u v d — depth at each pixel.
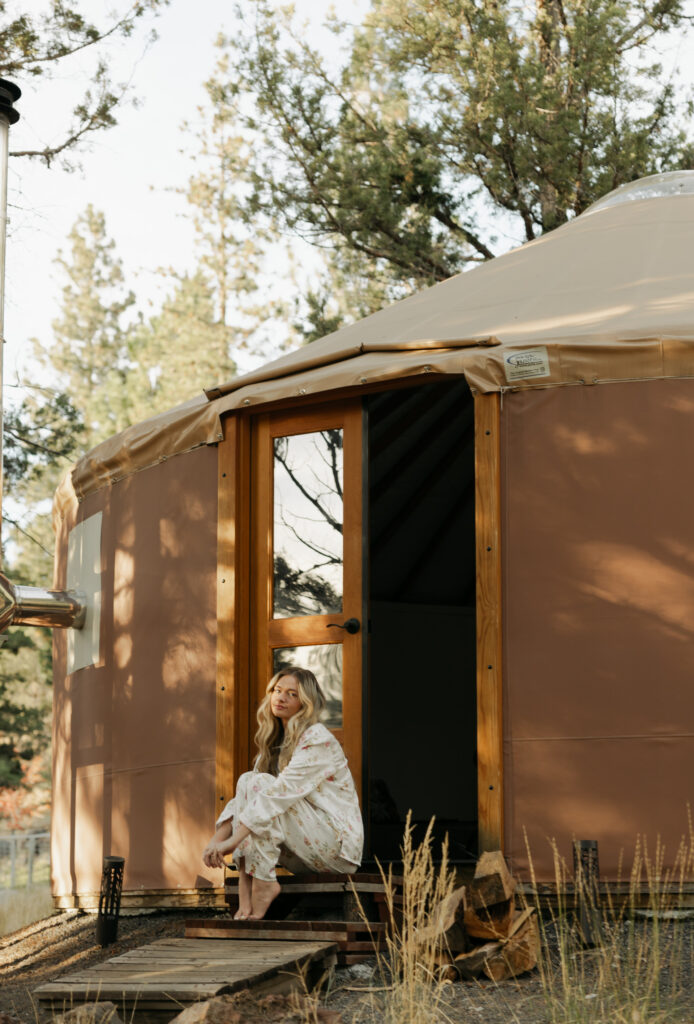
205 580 5.64
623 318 5.16
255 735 5.18
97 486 6.57
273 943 4.16
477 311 5.80
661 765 4.66
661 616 4.75
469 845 7.32
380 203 12.08
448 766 8.59
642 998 3.50
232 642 5.45
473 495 8.30
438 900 4.21
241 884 4.45
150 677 5.88
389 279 13.25
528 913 4.11
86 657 6.56
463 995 3.82
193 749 5.57
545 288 5.92
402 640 8.55
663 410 4.87
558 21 12.09
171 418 5.95
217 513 5.62
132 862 5.85
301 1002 3.54
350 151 12.27
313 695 4.63
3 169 6.22
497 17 11.66
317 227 12.53
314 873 4.52
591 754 4.72
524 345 4.98
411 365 5.07
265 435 5.62
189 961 3.90
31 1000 4.46
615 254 6.29
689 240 6.36
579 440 4.91
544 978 3.74
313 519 5.46
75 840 6.52
